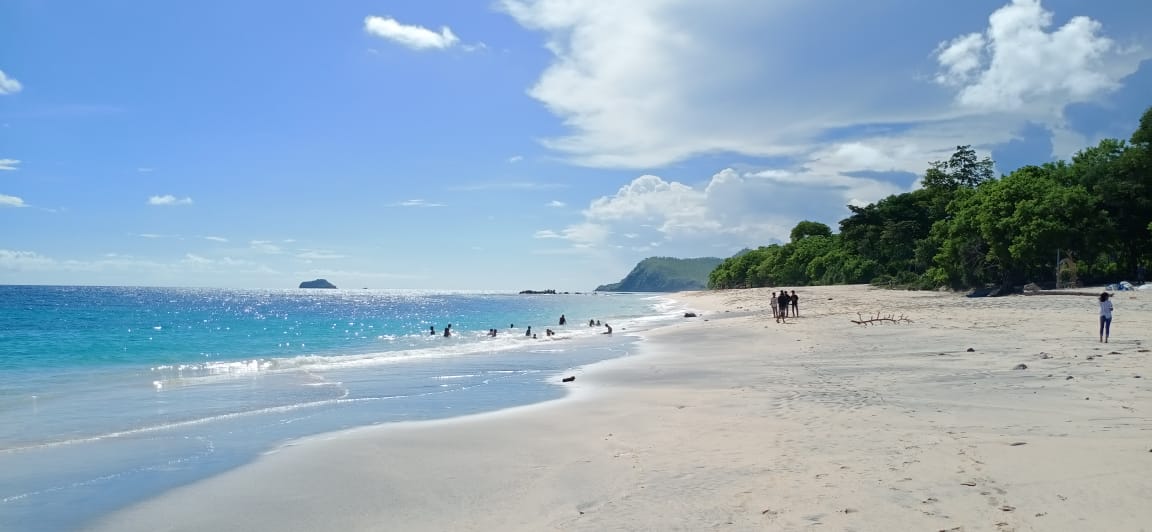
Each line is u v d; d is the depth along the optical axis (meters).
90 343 35.88
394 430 11.82
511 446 10.31
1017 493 6.11
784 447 8.73
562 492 7.67
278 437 11.46
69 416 13.69
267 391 17.34
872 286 78.12
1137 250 52.28
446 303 146.12
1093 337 19.89
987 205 50.25
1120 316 26.81
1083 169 56.78
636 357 24.12
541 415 13.01
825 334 26.86
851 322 31.48
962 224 54.25
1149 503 5.62
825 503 6.29
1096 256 49.69
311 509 7.53
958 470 6.99
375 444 10.68
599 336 37.19
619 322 55.94
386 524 6.94
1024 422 9.18
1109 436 7.99
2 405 15.24
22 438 11.51
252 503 7.80
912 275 72.69
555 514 6.89
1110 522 5.29
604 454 9.39
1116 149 57.38
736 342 26.95
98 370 22.94
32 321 56.91
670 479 7.72
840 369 16.62
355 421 12.95
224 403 15.34
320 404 15.07
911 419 9.92
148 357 28.34
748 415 11.31
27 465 9.66
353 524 6.98
